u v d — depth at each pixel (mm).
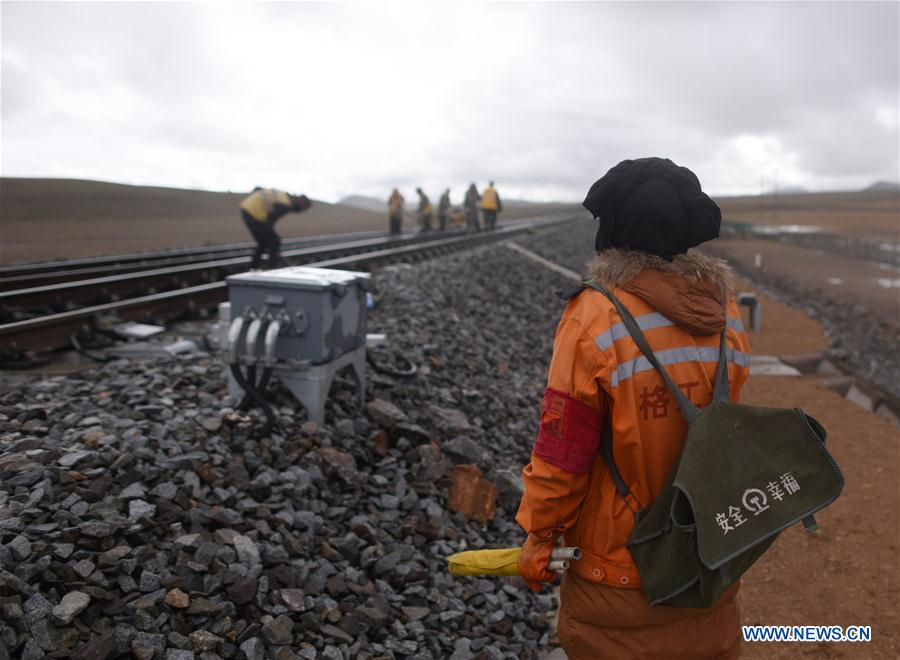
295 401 5090
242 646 2801
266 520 3613
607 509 1764
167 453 3965
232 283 4684
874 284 31594
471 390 7109
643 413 1686
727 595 1824
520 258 23281
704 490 1574
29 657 2424
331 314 4750
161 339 7551
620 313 1700
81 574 2781
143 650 2596
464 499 4613
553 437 1716
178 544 3117
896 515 4988
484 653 3314
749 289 23703
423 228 34625
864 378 11500
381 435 4984
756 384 9492
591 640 1841
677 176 1776
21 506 3117
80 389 5203
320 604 3215
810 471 1582
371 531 3887
